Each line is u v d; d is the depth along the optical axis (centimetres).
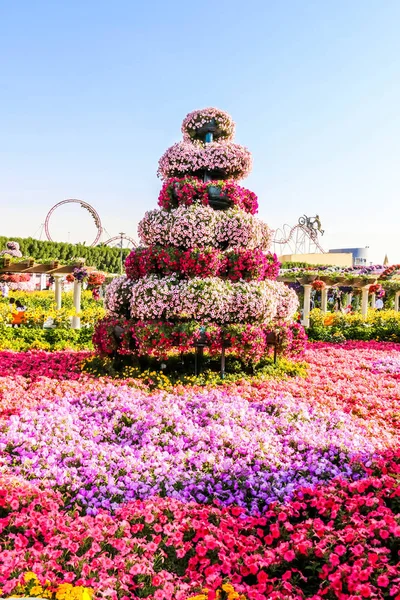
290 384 703
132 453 437
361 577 271
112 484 384
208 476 403
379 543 307
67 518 335
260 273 745
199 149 802
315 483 402
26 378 716
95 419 520
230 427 499
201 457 430
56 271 1393
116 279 809
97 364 771
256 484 394
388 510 339
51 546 298
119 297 783
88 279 1410
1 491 349
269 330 767
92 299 2247
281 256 5031
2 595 252
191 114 877
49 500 353
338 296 2184
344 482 388
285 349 800
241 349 700
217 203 772
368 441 472
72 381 680
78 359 835
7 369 762
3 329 1042
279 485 394
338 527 338
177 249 731
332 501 356
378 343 1337
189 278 719
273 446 456
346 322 1517
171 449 453
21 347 975
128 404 542
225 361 798
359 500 353
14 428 470
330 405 604
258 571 291
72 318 1273
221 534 322
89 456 429
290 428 504
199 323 692
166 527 328
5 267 1363
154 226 745
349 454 438
